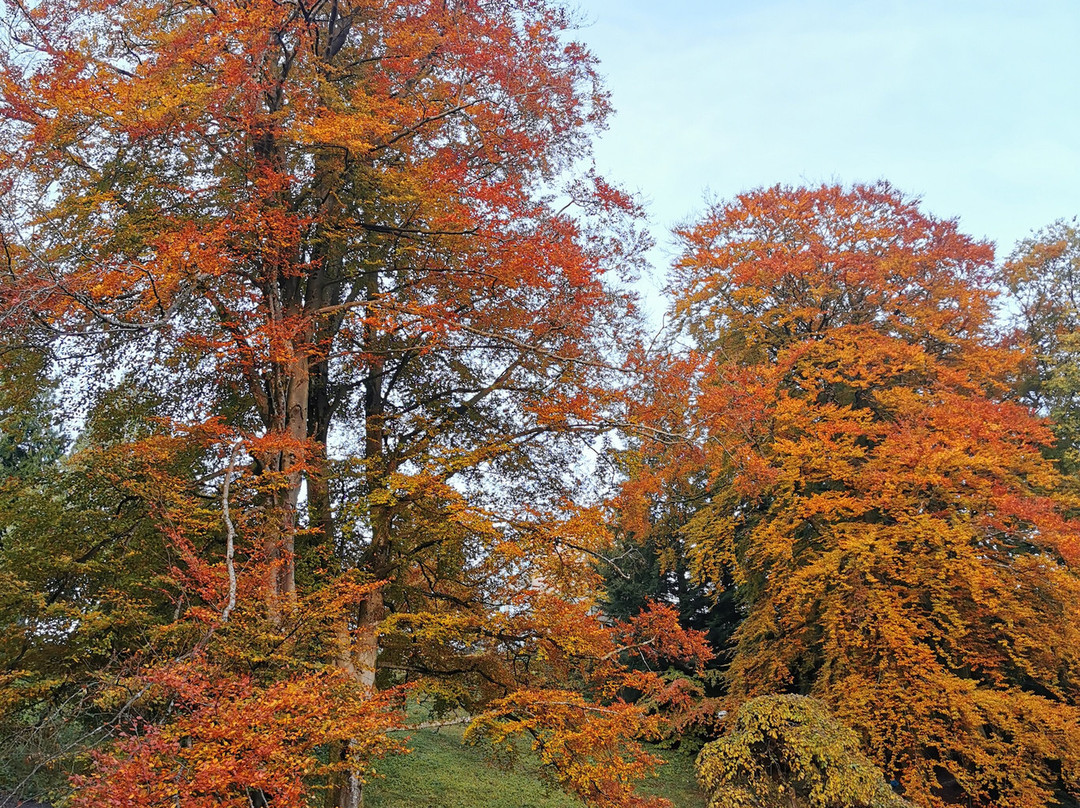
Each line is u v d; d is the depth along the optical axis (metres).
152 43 10.59
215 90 9.51
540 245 10.50
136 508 9.42
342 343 13.02
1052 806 16.30
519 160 12.14
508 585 11.05
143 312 8.27
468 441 12.91
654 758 9.96
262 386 11.46
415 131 11.42
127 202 10.49
